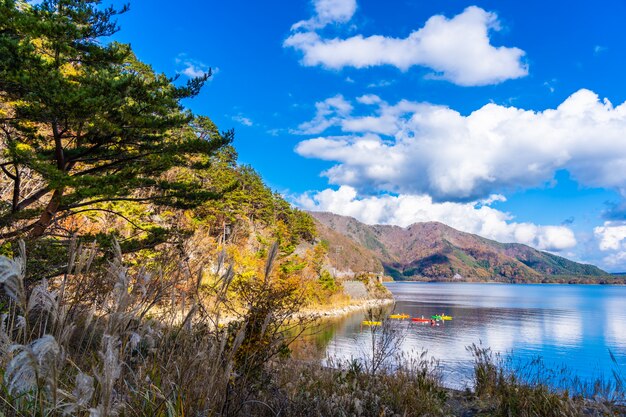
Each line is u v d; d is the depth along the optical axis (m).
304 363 8.02
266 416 3.90
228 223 40.97
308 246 74.12
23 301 1.57
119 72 9.62
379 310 8.36
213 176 38.19
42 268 6.87
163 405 2.26
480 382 7.82
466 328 40.19
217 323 2.86
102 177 8.49
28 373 1.38
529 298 108.44
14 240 7.21
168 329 2.61
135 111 8.75
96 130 8.51
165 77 9.70
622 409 6.24
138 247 8.47
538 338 33.56
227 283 2.83
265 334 4.05
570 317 54.91
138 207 14.35
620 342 31.67
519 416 5.91
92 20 8.76
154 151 9.84
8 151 7.54
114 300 1.82
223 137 10.23
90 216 12.99
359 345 18.92
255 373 3.88
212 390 2.42
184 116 10.06
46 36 8.12
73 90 7.52
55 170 7.58
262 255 30.83
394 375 7.52
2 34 7.27
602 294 138.12
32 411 1.65
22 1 8.90
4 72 6.96
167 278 2.83
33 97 7.32
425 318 49.94
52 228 8.99
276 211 68.25
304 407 4.26
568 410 5.71
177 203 10.78
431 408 5.98
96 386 1.81
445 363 18.12
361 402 5.45
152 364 2.49
